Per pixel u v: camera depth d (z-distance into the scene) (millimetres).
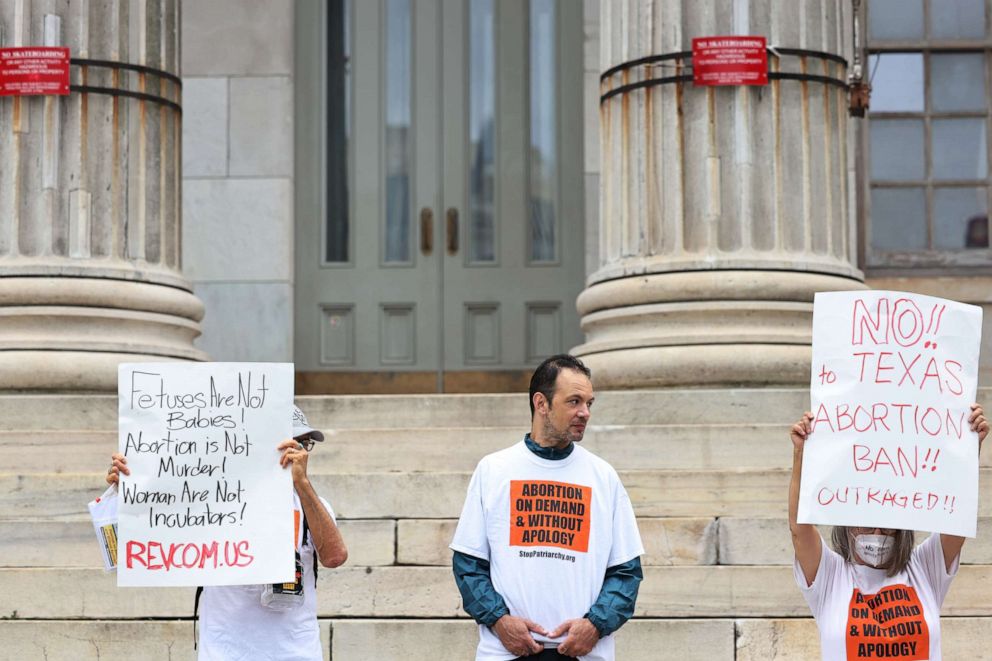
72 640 6332
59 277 8125
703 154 8148
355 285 10922
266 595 4852
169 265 8586
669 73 8227
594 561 4863
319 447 7406
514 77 10961
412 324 10891
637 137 8312
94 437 7449
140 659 6309
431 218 10922
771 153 8148
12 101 8203
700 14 8227
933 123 10703
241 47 10922
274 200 10828
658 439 7230
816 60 8250
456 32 11000
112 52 8367
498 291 10867
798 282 8047
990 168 10656
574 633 4746
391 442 7395
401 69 11047
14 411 7668
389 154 11000
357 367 10875
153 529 4785
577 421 4855
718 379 7879
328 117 11031
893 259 10594
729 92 8172
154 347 8195
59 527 6688
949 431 4625
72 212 8211
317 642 5000
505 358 10844
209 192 10859
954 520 4582
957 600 6344
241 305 10781
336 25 11070
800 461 4770
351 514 6824
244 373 4879
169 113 8625
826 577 4715
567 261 10852
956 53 10742
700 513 6902
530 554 4844
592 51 10836
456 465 7363
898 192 10664
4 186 8195
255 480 4832
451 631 6305
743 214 8117
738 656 6250
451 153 10953
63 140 8250
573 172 10906
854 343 4684
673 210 8188
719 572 6414
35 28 8266
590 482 4918
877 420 4633
